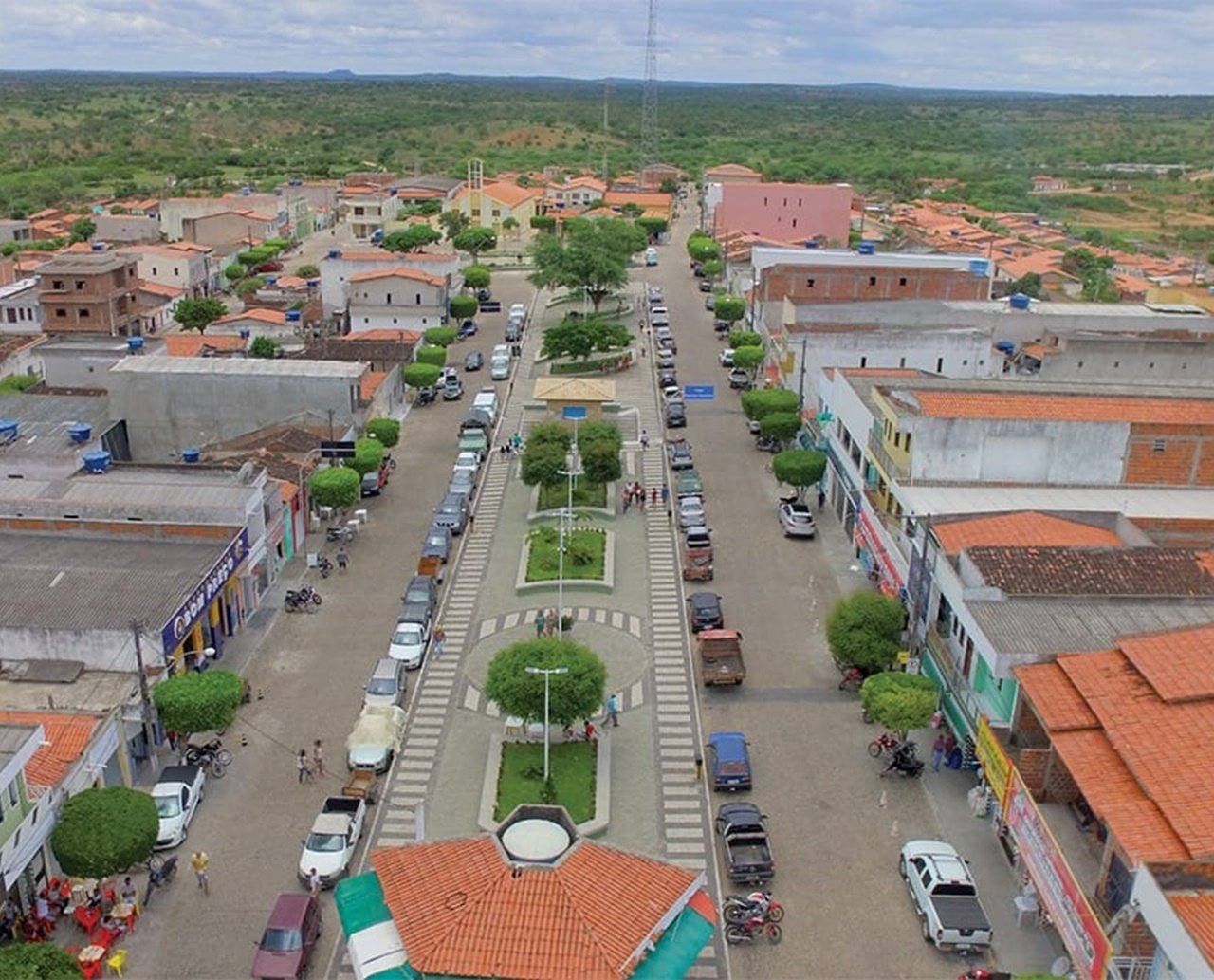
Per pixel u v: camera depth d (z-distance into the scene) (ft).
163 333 407.85
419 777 152.56
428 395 328.70
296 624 194.29
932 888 123.24
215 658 179.63
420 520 242.17
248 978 116.47
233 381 266.98
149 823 123.65
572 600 204.13
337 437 263.29
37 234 601.21
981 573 150.00
